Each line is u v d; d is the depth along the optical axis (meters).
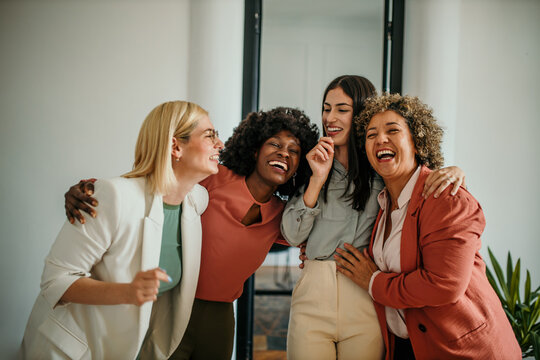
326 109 1.56
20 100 2.12
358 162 1.42
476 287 1.20
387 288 1.22
